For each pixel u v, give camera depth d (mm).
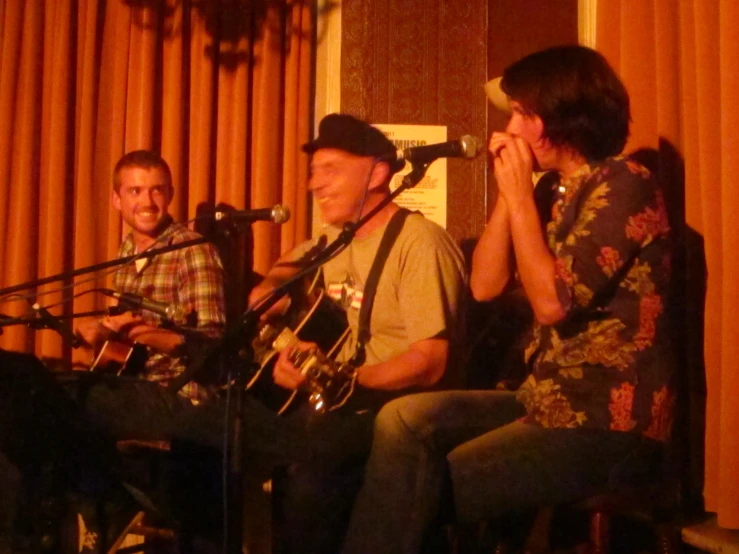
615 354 1936
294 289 2643
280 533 2498
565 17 3215
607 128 2100
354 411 2395
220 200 3232
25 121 3264
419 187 3254
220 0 3264
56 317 2355
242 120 3223
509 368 2457
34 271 3287
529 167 2051
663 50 2557
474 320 3012
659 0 2562
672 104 2562
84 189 3244
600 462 1931
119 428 2418
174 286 2934
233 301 3170
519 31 3270
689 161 2469
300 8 3229
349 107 3299
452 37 3303
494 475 1960
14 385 2191
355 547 1972
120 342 2805
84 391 2393
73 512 3004
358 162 2496
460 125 3291
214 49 3238
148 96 3232
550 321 1922
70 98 3271
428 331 2311
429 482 1979
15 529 2336
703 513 2572
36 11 3273
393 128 3287
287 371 2199
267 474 2662
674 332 2543
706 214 2367
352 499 2385
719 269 2344
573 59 2109
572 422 1932
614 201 1940
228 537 2072
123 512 2652
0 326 2344
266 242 3197
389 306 2430
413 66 3307
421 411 2016
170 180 3045
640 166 2025
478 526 2621
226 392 2250
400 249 2432
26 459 2324
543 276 1935
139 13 3254
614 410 1918
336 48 3344
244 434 2107
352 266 2531
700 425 2502
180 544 2619
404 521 1955
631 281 1954
